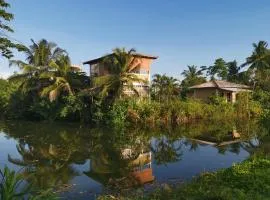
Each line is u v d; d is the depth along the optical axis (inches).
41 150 951.0
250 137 1176.2
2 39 466.0
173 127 1584.6
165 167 716.7
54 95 1705.2
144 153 905.5
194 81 3117.6
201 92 2409.0
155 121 1664.6
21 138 1213.7
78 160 807.1
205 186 444.8
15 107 2151.8
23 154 887.7
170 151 932.6
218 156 839.1
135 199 446.6
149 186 552.7
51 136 1266.0
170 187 511.5
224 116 1940.2
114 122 1605.6
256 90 2365.9
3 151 931.3
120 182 589.9
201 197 394.3
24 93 1969.7
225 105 2011.6
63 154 888.9
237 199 367.6
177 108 1756.9
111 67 1622.8
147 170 689.6
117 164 760.3
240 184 427.8
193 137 1226.0
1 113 2391.7
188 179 593.0
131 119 1642.5
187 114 1782.7
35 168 713.6
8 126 1675.7
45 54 1910.7
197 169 690.8
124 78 1590.8
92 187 555.5
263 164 535.2
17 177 272.8
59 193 519.8
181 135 1289.4
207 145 1032.8
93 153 904.9
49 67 1897.1
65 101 1795.0
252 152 829.8
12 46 478.6
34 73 1915.6
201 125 1653.5
